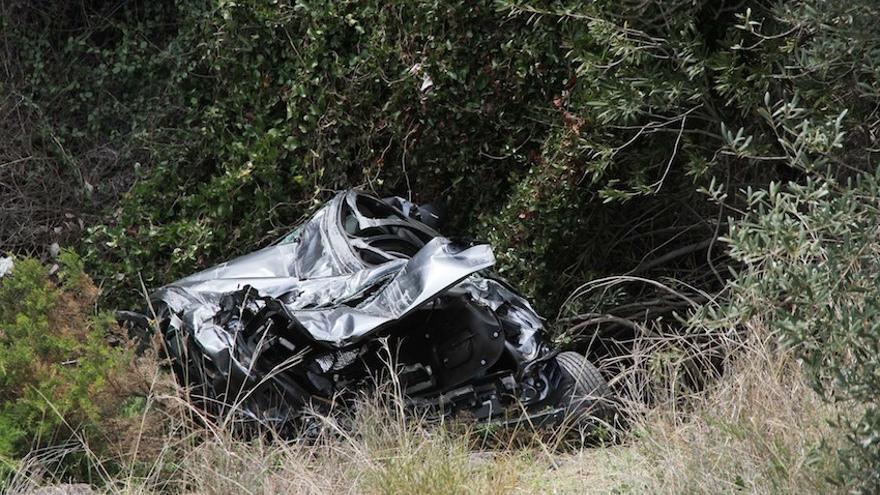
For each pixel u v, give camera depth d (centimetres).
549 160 1568
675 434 958
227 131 1773
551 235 1580
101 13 1966
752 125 1392
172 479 997
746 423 948
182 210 1734
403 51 1706
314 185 1734
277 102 1753
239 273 1329
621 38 1266
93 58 1955
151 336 1127
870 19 978
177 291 1267
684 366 1127
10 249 1812
